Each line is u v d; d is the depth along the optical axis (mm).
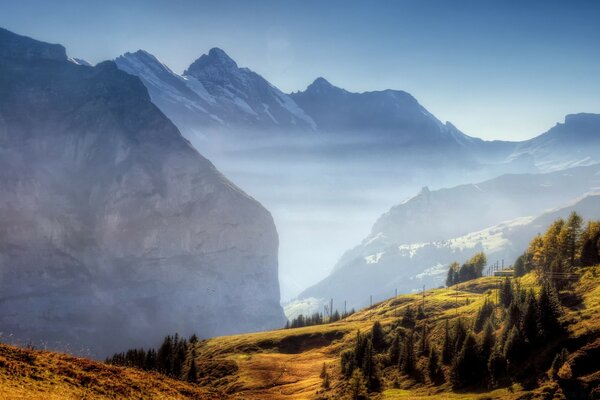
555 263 141250
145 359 152750
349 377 123750
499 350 99312
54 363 56781
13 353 55344
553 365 85438
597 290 115375
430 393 103938
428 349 126125
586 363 82188
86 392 51375
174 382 69688
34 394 45656
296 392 129750
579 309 107125
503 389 90500
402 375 119000
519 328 103188
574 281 131250
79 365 59688
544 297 99625
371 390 114312
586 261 149250
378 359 133125
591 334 88875
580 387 78500
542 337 96500
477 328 130250
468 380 100875
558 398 79000
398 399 101438
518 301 117938
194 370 156250
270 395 129875
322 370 145125
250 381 145500
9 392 44125
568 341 90625
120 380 59531
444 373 109875
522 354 96625
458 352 111375
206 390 70812
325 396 117625
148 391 58938
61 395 47875
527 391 85125
